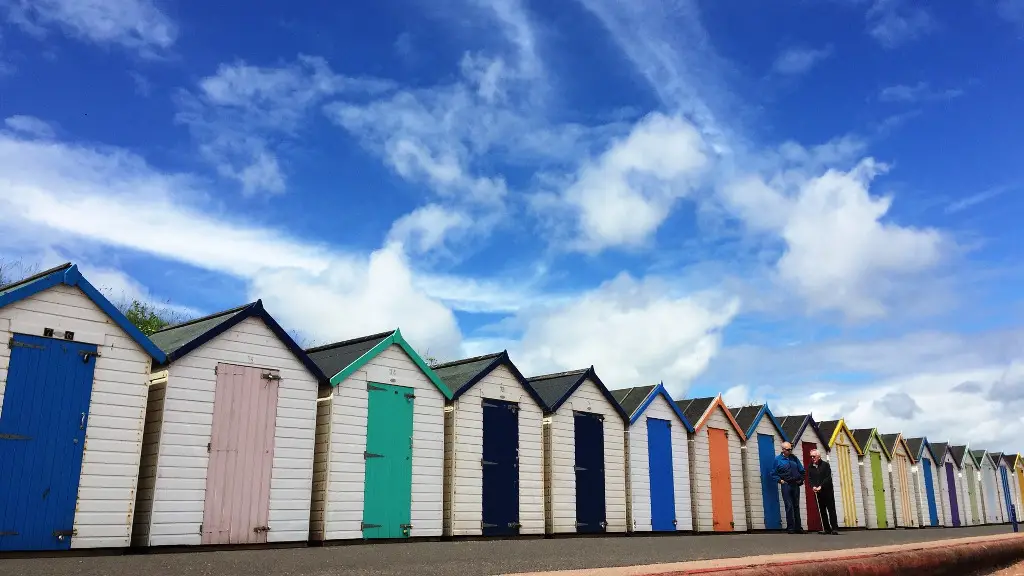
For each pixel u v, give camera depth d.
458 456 19.45
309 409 16.62
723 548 15.75
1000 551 12.92
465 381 20.03
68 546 12.92
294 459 16.19
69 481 13.08
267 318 16.17
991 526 43.53
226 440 15.23
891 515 37.53
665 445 25.31
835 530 26.56
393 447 18.08
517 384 21.30
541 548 15.20
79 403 13.37
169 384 14.62
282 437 16.08
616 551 14.41
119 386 13.88
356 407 17.55
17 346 12.81
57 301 13.35
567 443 22.31
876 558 9.52
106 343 13.83
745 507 28.23
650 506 24.22
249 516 15.31
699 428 26.80
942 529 35.94
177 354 14.73
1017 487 54.44
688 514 25.45
